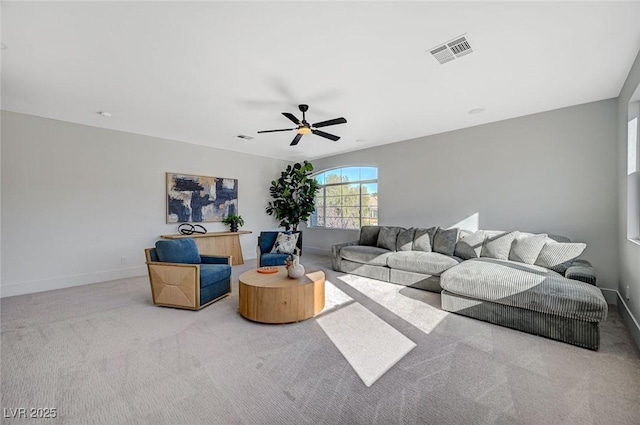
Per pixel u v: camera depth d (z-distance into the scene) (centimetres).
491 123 428
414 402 166
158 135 495
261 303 280
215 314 306
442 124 436
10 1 173
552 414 156
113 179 456
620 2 179
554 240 345
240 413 158
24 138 379
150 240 497
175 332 261
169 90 306
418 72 270
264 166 687
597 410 158
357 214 638
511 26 203
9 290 367
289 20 195
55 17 189
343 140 536
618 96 325
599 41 221
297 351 226
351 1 178
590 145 350
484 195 436
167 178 516
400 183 542
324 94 319
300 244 512
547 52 237
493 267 312
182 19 192
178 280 320
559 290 244
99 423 151
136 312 311
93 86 295
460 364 206
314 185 659
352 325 275
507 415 155
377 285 415
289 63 252
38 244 390
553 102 349
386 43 222
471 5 182
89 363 208
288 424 150
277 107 357
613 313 307
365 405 164
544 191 384
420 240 450
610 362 207
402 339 246
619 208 321
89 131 432
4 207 366
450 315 299
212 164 587
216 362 210
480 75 277
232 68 259
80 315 302
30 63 248
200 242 536
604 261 342
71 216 416
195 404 166
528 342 238
